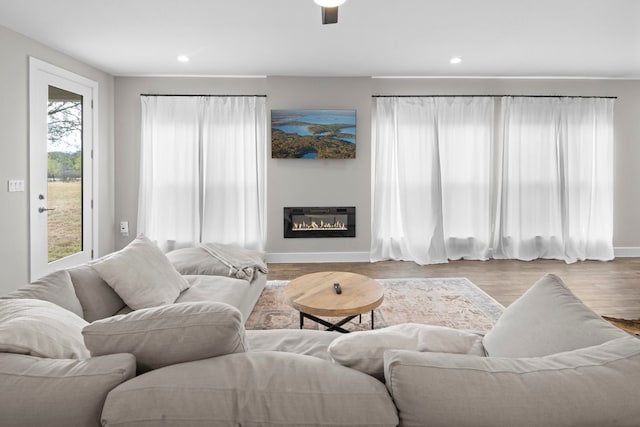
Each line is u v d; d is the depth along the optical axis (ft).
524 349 4.34
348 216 16.63
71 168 13.82
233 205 16.22
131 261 7.52
